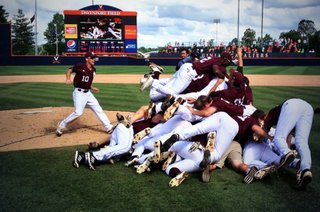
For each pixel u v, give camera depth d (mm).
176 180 3973
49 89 13961
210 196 3715
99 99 10906
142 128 5109
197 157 4219
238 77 5098
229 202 3572
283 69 27938
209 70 5742
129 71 25844
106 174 4348
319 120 7617
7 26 32062
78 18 33906
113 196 3688
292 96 11820
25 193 3766
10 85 15477
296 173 4262
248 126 4551
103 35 34375
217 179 4219
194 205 3490
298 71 25406
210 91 5430
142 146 4879
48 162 4840
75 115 6336
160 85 5473
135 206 3455
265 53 34531
